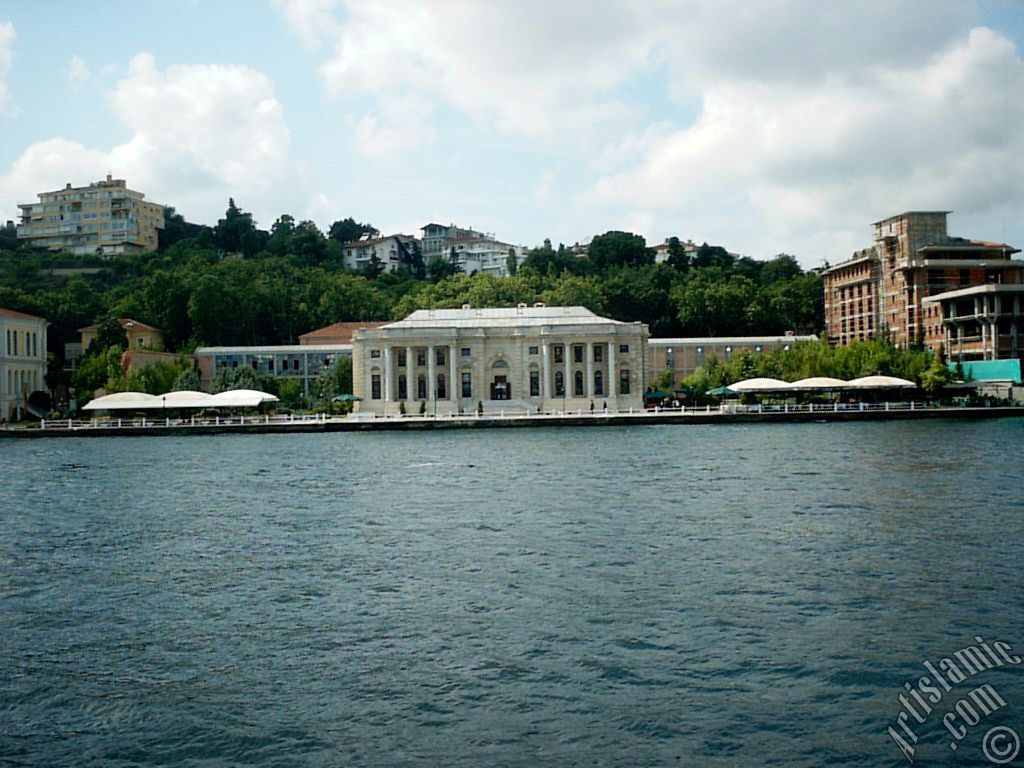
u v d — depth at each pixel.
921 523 49.44
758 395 155.38
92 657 30.72
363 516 55.44
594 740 24.58
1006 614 33.25
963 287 181.75
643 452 91.12
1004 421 129.38
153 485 71.44
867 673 28.34
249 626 33.59
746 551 43.53
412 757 23.89
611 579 38.84
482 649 30.78
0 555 45.56
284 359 185.88
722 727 25.20
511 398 159.62
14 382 158.75
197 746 24.58
